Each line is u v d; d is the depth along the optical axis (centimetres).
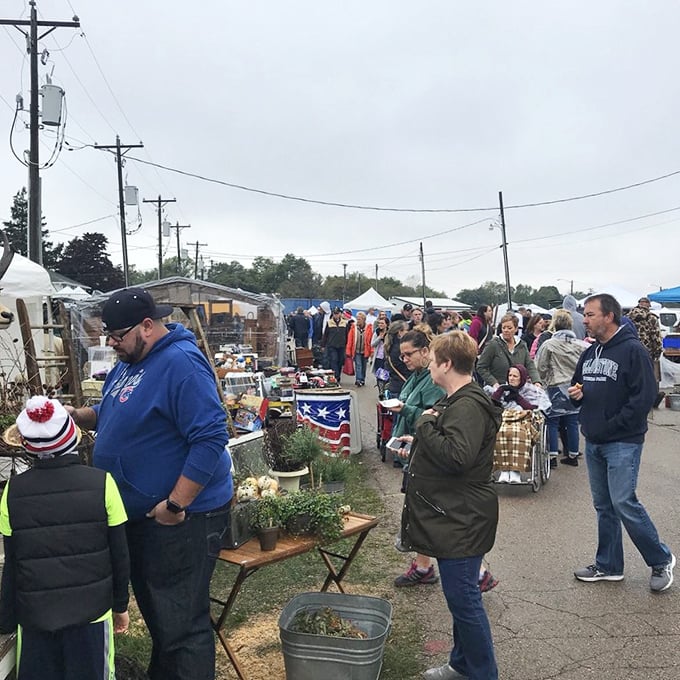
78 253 6588
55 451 277
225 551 366
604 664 402
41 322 1090
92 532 275
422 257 7588
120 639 421
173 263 8475
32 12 1919
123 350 328
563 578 530
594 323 495
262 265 10544
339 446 925
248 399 909
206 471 313
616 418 485
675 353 1510
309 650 346
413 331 546
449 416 346
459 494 346
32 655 276
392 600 495
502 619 463
